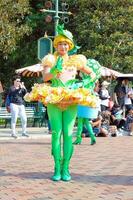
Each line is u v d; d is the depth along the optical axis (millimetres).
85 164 10820
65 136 8992
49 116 8961
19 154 12523
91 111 14227
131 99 20391
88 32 27594
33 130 20094
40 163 10969
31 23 29609
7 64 31641
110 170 10062
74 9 29344
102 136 17500
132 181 8906
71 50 9172
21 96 16906
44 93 8656
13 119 16828
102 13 27484
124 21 27547
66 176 8961
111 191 8062
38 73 23172
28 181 8898
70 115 8945
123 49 27531
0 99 26047
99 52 27062
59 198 7566
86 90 8844
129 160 11461
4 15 25141
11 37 25578
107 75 22688
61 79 8859
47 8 21047
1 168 10312
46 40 18188
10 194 7832
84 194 7848
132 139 16562
